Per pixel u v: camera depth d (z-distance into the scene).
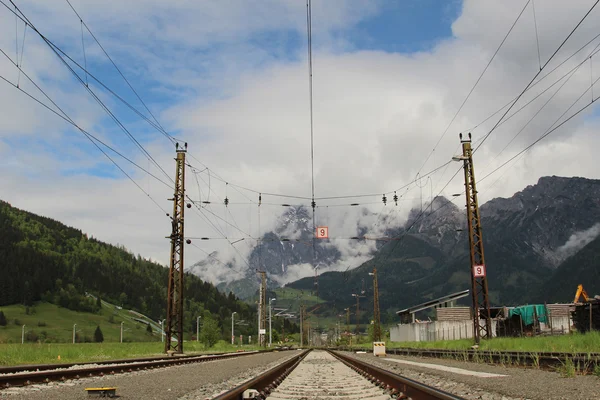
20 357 23.31
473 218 36.19
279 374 18.89
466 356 28.39
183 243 38.12
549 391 11.81
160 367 22.73
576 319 43.34
